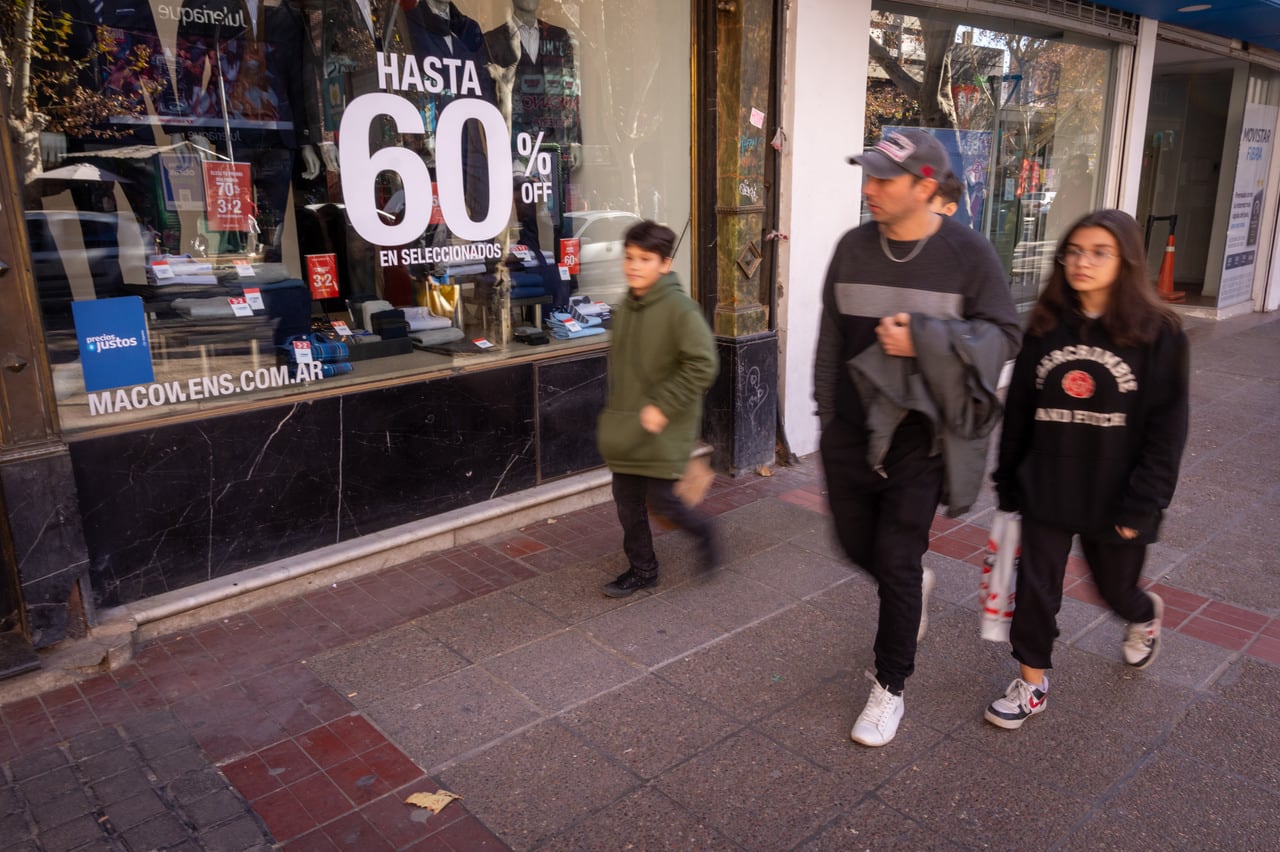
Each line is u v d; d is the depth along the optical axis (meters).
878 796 2.61
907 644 2.79
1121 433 2.60
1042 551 2.78
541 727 2.96
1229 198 11.77
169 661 3.35
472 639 3.53
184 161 3.57
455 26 4.31
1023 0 6.75
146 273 3.45
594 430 5.01
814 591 3.93
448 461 4.39
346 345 4.05
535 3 4.61
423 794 2.61
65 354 3.26
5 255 2.93
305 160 3.92
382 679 3.24
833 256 2.74
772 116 5.12
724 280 5.19
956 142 6.85
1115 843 2.41
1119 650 3.42
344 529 4.07
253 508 3.77
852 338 2.66
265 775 2.71
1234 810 2.54
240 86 3.71
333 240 4.04
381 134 4.13
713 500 5.05
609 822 2.51
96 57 3.28
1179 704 3.06
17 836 2.44
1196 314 11.49
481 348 4.59
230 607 3.69
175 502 3.54
